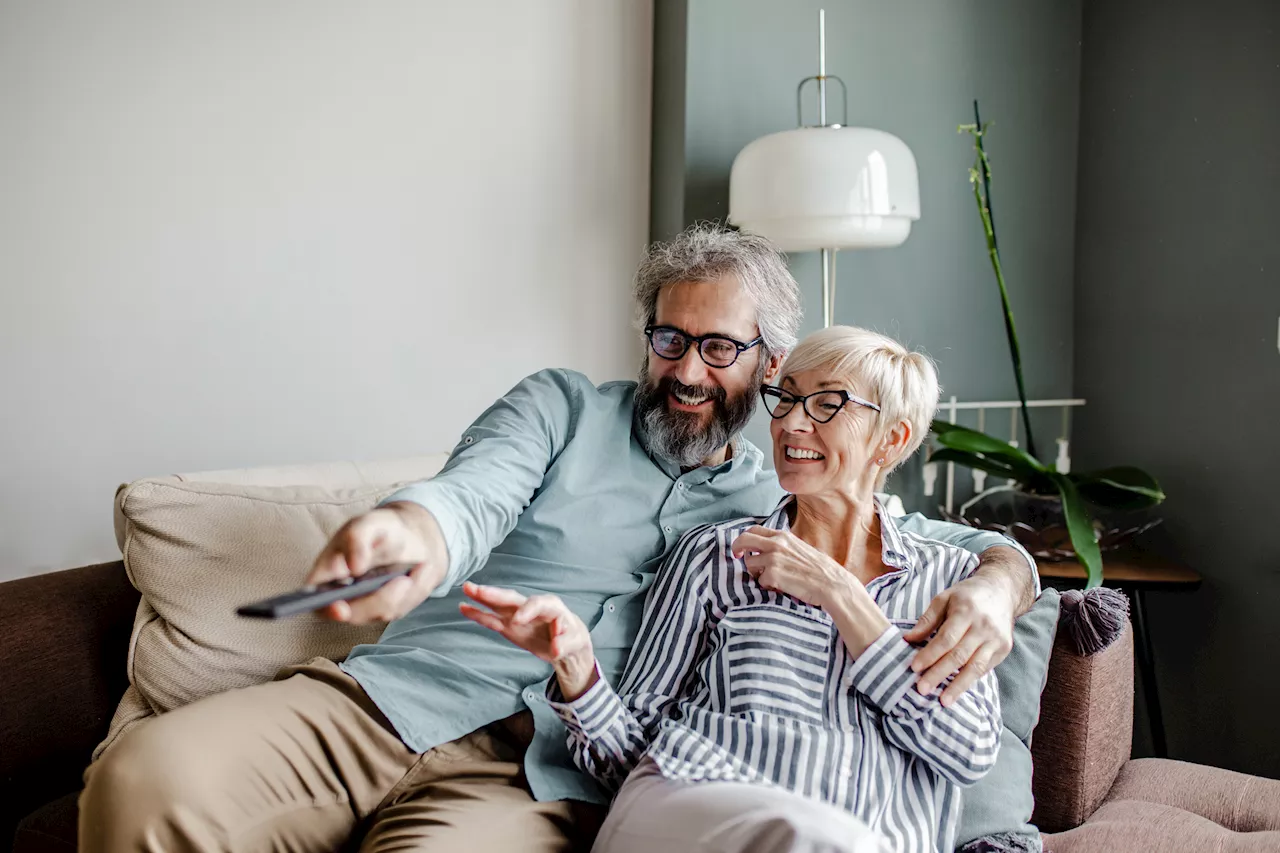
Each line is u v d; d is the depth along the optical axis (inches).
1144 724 93.4
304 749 48.4
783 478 52.3
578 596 56.7
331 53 92.9
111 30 87.3
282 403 94.6
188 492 59.5
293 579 58.9
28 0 85.2
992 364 103.0
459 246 98.0
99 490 90.7
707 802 42.3
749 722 47.4
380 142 94.9
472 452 53.7
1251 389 83.2
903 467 99.7
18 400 88.2
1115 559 88.4
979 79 100.9
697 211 94.9
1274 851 48.1
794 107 96.8
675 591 54.1
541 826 47.9
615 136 102.0
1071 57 102.6
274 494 61.4
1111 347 99.2
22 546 89.5
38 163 86.7
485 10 96.7
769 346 59.6
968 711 47.8
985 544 57.7
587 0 99.9
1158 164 92.7
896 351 53.1
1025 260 103.1
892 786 48.0
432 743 51.5
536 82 99.0
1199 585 81.7
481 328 99.4
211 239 91.3
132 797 42.0
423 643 54.8
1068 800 55.8
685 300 57.8
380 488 64.9
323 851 49.0
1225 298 85.7
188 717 46.0
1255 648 83.1
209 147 90.5
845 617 47.9
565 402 60.7
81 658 58.1
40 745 55.0
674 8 95.7
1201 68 87.7
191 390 92.0
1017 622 55.5
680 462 59.4
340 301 95.2
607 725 48.2
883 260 99.3
